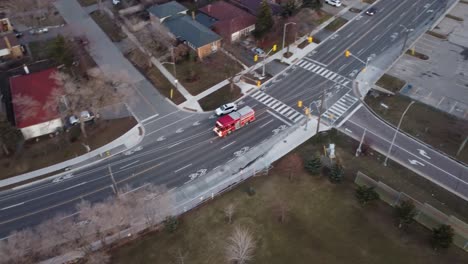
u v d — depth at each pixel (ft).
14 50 277.85
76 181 192.34
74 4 346.54
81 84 238.48
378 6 328.29
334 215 168.55
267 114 228.43
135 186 186.91
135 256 155.22
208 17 297.53
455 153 197.98
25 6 323.37
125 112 233.35
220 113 226.99
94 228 156.56
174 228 161.27
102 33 304.50
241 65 266.36
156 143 212.84
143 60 270.05
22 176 195.93
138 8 322.34
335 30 300.61
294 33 288.30
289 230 162.81
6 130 195.00
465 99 231.71
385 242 157.28
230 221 166.40
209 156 203.10
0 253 144.25
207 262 151.94
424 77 249.14
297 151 202.49
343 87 246.68
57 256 152.46
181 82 253.85
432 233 157.38
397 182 183.21
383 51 276.82
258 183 185.06
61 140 214.48
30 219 174.09
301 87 248.32
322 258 152.46
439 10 318.65
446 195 176.96
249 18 291.17
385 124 218.18
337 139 208.85
